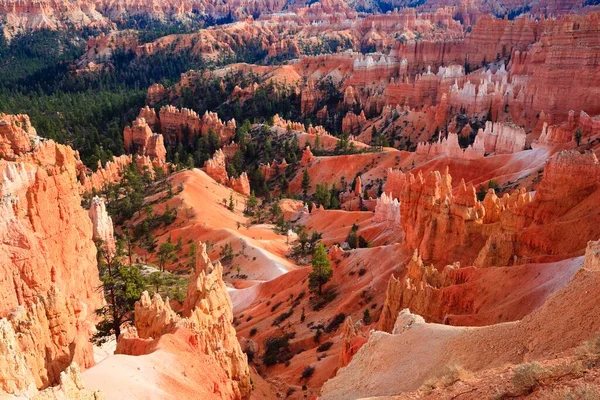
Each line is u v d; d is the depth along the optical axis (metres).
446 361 29.73
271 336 77.81
